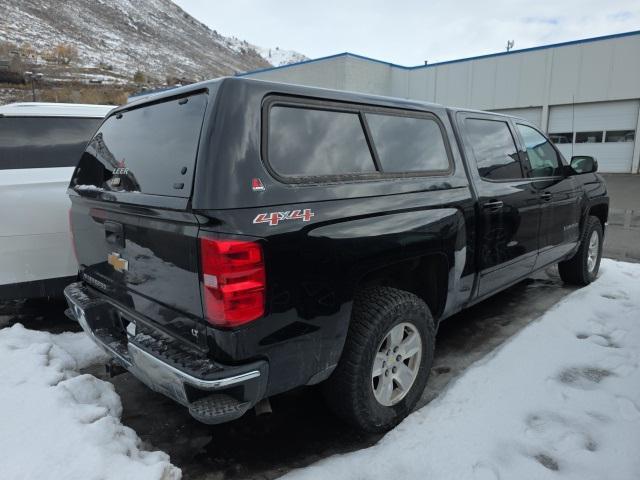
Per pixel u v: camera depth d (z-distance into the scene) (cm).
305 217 205
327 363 221
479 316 429
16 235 369
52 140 398
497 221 330
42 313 441
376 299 247
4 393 246
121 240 240
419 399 290
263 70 2562
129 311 244
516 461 230
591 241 500
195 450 250
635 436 249
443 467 225
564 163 449
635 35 1802
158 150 218
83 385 263
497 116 364
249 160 193
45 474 193
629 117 1875
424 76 2378
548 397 284
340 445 254
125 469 199
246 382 191
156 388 215
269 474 232
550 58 2016
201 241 185
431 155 289
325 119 231
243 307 186
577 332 377
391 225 243
